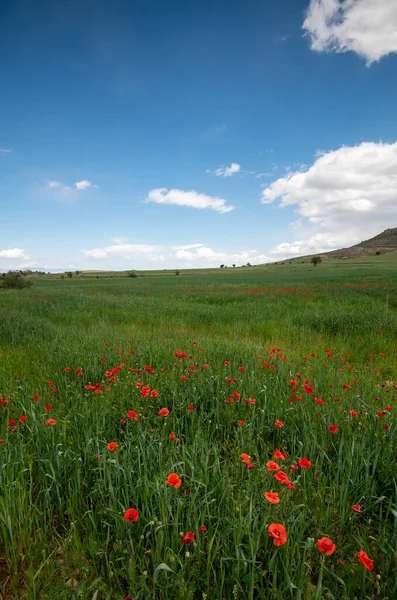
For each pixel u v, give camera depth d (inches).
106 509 77.4
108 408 134.3
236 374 172.4
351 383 170.7
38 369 195.2
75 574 73.4
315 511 82.8
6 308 508.4
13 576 71.7
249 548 68.6
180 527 77.6
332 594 66.6
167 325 406.0
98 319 434.3
